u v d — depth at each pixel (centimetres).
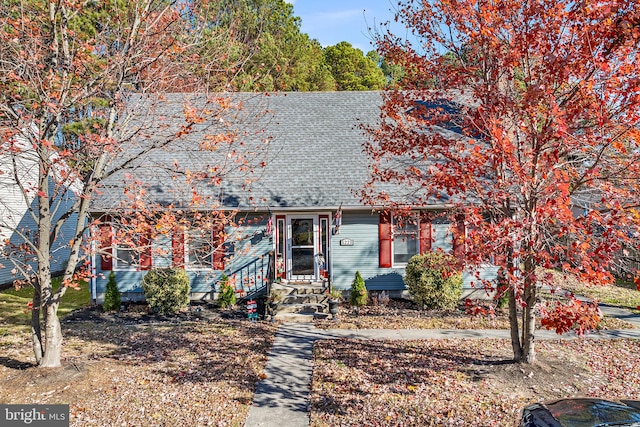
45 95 778
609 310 1339
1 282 1797
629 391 761
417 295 1367
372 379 829
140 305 1444
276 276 1491
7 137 718
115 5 882
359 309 1381
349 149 1586
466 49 864
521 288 679
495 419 668
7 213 1780
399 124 918
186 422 675
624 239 541
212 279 1466
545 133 675
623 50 641
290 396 770
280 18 3122
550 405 555
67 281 824
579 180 647
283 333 1146
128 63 850
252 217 1488
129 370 883
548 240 630
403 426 659
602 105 612
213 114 857
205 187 1432
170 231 866
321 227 1511
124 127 879
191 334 1139
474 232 669
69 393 766
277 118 1722
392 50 913
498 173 764
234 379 842
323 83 3278
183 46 922
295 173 1499
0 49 779
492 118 688
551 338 1077
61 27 866
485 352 976
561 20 679
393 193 1423
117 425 665
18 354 978
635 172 595
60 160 785
